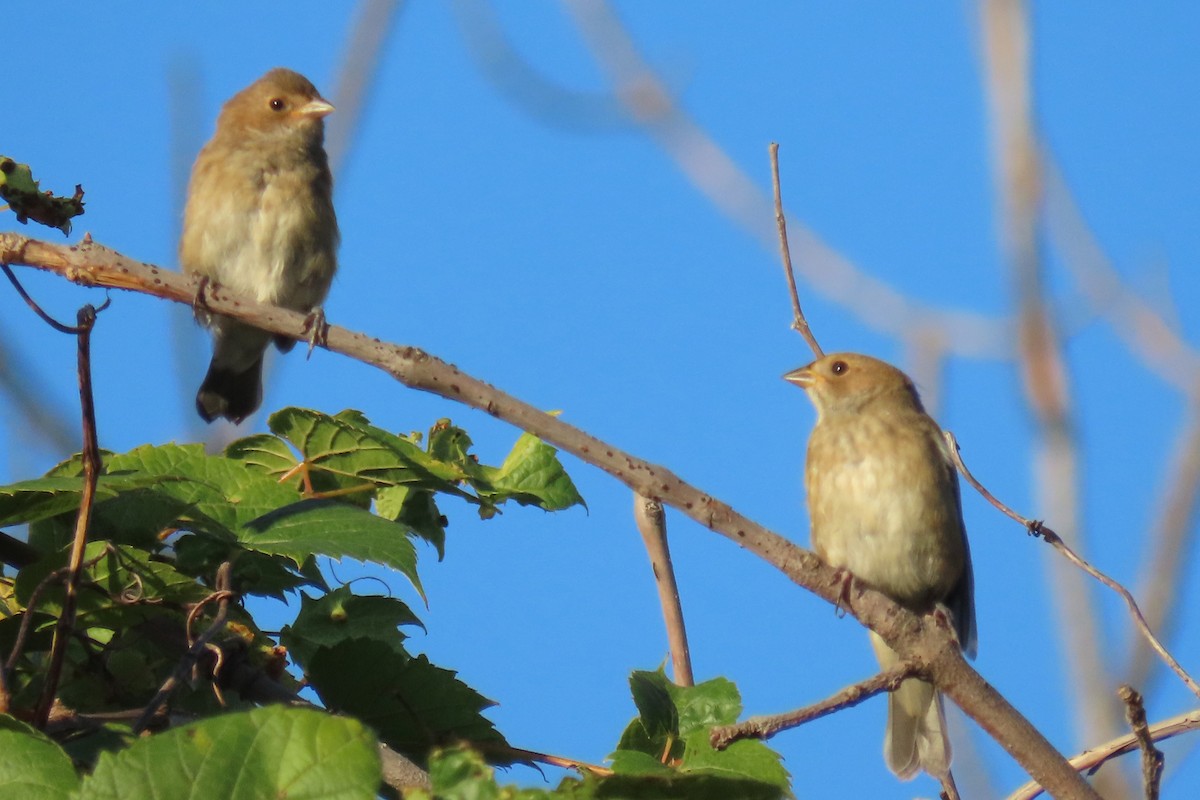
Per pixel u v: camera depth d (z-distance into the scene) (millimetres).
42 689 7008
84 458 6336
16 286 6547
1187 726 8039
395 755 6766
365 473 8680
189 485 7926
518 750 7461
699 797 5988
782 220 10242
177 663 7227
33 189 7164
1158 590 10125
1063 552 8461
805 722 6738
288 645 7867
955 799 9031
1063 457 10602
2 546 7508
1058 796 6992
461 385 6816
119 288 7199
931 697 11570
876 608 7051
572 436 6848
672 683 7484
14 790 5059
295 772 4699
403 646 8039
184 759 4680
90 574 6902
